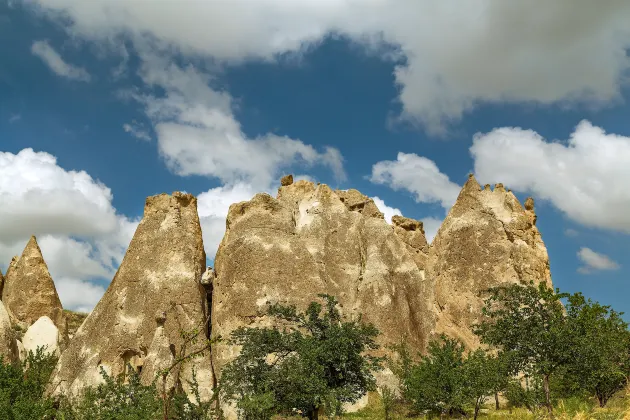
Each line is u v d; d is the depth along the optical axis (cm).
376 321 5131
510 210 5638
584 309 2133
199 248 5712
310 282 5172
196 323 5034
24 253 6806
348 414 4009
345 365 2748
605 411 2197
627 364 2620
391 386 4378
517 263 5344
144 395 2450
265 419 2445
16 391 3547
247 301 5006
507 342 2244
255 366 2852
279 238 5400
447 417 3219
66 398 4106
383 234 5728
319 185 6084
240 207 5688
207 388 4569
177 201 5809
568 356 2083
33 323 6378
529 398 2791
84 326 5284
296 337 2891
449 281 5466
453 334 5206
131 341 4966
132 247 5591
